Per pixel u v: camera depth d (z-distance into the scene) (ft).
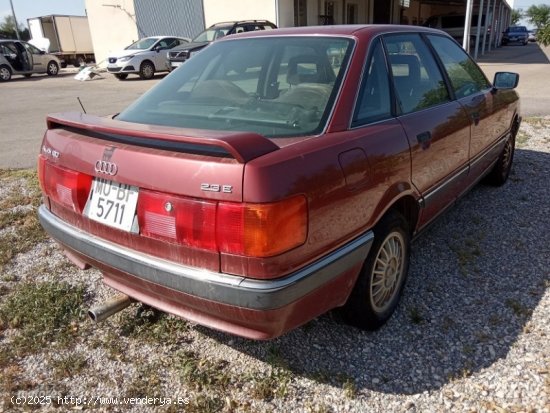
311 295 7.14
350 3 75.05
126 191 7.42
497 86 14.71
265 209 6.27
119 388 8.07
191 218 6.65
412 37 11.10
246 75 9.66
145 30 73.20
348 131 8.11
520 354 8.51
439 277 11.04
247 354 8.73
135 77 64.03
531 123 26.18
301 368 8.37
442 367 8.30
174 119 8.84
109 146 7.57
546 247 12.39
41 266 11.97
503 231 13.33
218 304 6.77
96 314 8.28
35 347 8.99
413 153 9.29
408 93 10.11
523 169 18.65
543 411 7.29
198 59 10.75
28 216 14.99
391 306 9.58
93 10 78.02
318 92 8.57
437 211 11.18
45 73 76.33
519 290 10.46
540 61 68.90
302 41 9.70
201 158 6.63
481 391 7.75
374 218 8.29
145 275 7.36
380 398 7.72
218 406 7.64
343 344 8.91
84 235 8.21
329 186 7.14
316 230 6.99
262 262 6.41
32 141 26.58
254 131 8.01
